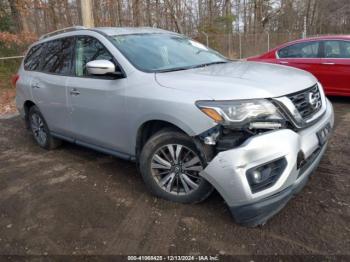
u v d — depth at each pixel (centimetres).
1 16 1393
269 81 315
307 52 757
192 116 299
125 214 335
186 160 330
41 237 308
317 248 271
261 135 280
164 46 422
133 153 376
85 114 416
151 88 337
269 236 288
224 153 282
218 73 344
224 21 2452
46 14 1590
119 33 420
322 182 371
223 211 327
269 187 280
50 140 521
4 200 379
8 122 741
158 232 304
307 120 314
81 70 425
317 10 4431
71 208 352
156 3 1980
